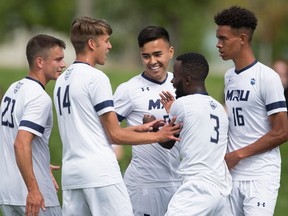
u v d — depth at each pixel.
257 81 22.62
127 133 21.59
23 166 21.61
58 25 161.25
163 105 23.28
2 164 22.77
